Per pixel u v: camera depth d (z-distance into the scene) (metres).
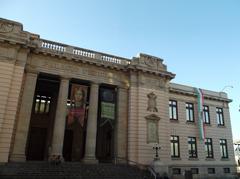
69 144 34.38
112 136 32.97
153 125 31.70
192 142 38.50
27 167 22.77
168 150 31.58
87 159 27.97
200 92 41.22
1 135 23.67
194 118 39.91
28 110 26.45
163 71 34.09
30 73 27.56
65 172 23.55
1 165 22.47
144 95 32.38
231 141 42.62
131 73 32.81
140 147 29.92
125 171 26.44
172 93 39.00
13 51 26.05
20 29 26.95
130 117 31.16
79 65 30.53
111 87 33.19
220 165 39.53
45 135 33.91
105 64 31.47
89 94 31.95
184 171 32.53
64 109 28.38
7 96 24.64
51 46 29.47
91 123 29.58
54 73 28.80
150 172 27.89
